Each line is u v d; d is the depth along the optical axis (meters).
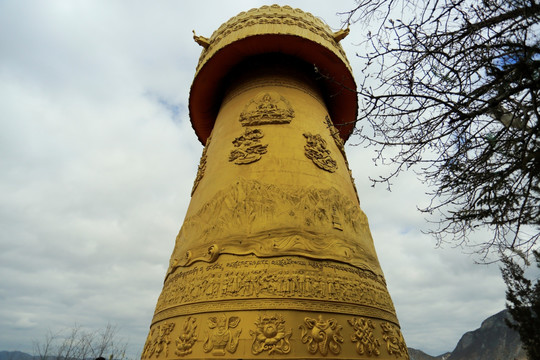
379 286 12.07
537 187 6.96
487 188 7.14
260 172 12.93
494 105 6.39
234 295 10.14
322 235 11.58
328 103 18.95
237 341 9.30
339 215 12.63
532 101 6.09
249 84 16.55
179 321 10.55
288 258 10.70
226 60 17.00
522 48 6.14
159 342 10.69
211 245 11.65
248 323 9.55
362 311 10.57
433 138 7.02
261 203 12.01
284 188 12.41
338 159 15.12
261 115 14.77
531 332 22.36
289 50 16.52
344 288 10.69
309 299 9.99
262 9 16.86
